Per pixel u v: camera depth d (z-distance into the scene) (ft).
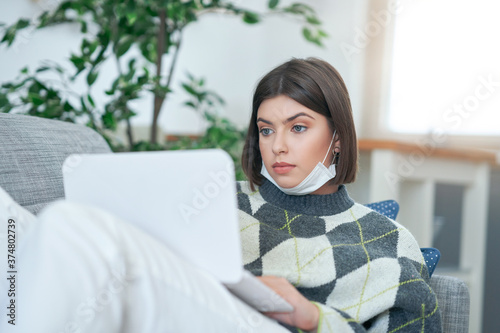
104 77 10.67
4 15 9.34
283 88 3.54
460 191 9.02
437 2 8.90
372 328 3.58
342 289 3.46
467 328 3.87
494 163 8.30
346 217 3.88
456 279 3.93
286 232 3.75
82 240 2.11
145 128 8.99
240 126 10.42
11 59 9.79
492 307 8.95
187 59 11.21
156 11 6.49
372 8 9.24
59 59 10.25
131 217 2.60
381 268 3.57
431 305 3.54
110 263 2.15
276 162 3.62
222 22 10.87
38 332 1.98
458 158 7.91
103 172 2.59
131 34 6.47
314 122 3.58
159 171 2.50
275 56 10.30
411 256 3.82
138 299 2.27
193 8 6.57
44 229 2.07
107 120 5.83
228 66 10.84
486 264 9.02
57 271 2.03
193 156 2.44
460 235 9.08
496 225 8.94
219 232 2.52
